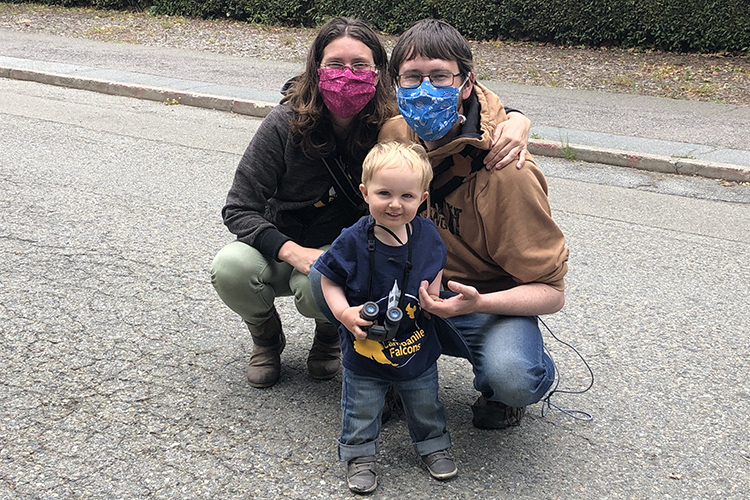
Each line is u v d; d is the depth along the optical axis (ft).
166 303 13.51
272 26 51.42
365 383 8.75
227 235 16.94
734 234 18.70
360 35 9.45
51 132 25.81
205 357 11.77
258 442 9.66
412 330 8.63
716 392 11.25
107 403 10.41
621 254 16.97
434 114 8.73
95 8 57.36
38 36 47.01
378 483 8.94
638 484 9.07
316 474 9.06
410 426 9.19
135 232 16.83
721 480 9.18
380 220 8.22
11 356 11.52
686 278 15.65
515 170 8.86
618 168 25.45
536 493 8.84
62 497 8.50
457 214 9.31
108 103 32.09
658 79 37.11
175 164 22.70
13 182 19.97
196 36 47.88
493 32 46.60
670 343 12.77
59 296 13.58
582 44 44.09
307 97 9.72
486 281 9.85
